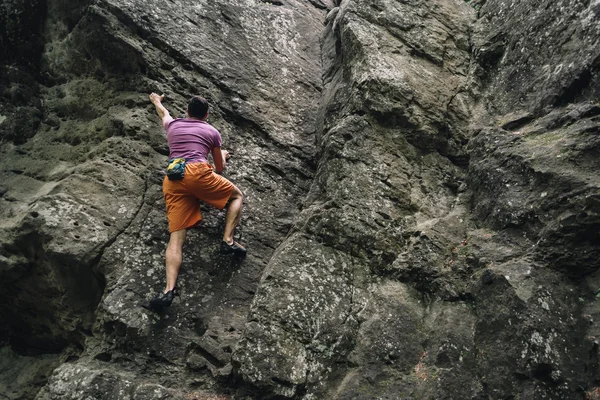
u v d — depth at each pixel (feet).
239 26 19.39
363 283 13.43
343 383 11.91
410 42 18.01
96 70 16.79
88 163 14.82
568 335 11.53
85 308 13.69
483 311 12.43
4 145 16.57
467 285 13.08
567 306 11.88
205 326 13.29
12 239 13.44
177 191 13.62
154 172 15.07
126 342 12.63
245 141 17.01
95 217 13.76
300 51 20.48
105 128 15.74
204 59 17.65
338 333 12.50
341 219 14.05
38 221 13.30
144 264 13.55
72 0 17.03
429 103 16.53
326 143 15.55
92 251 13.26
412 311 13.04
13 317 15.01
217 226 14.79
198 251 14.25
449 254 13.82
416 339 12.61
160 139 15.62
